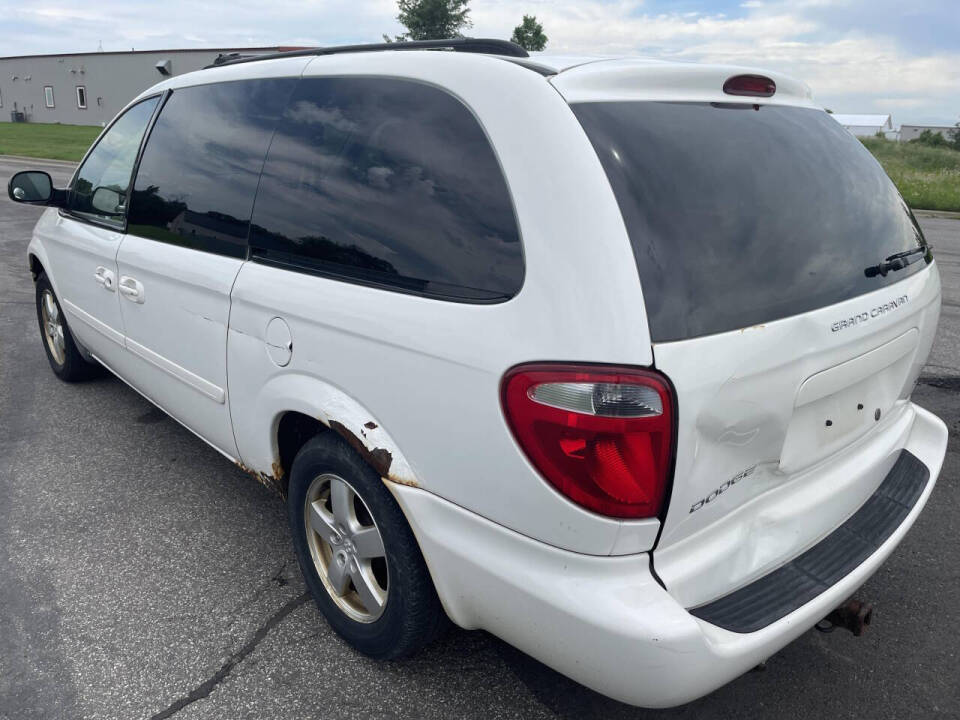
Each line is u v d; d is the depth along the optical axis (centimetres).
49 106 5512
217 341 277
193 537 323
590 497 170
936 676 252
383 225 214
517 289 180
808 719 234
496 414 179
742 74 220
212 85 301
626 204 174
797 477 213
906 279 242
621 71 198
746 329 180
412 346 197
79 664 249
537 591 181
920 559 316
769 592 197
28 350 555
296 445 276
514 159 186
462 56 209
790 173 216
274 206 252
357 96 233
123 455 395
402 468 207
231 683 243
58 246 419
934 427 279
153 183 323
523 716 233
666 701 175
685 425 169
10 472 374
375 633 239
